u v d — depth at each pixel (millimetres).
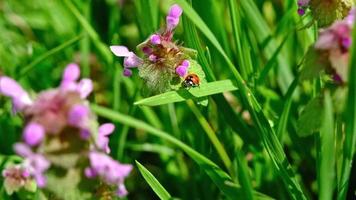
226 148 422
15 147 286
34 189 380
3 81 295
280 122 387
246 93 363
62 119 290
